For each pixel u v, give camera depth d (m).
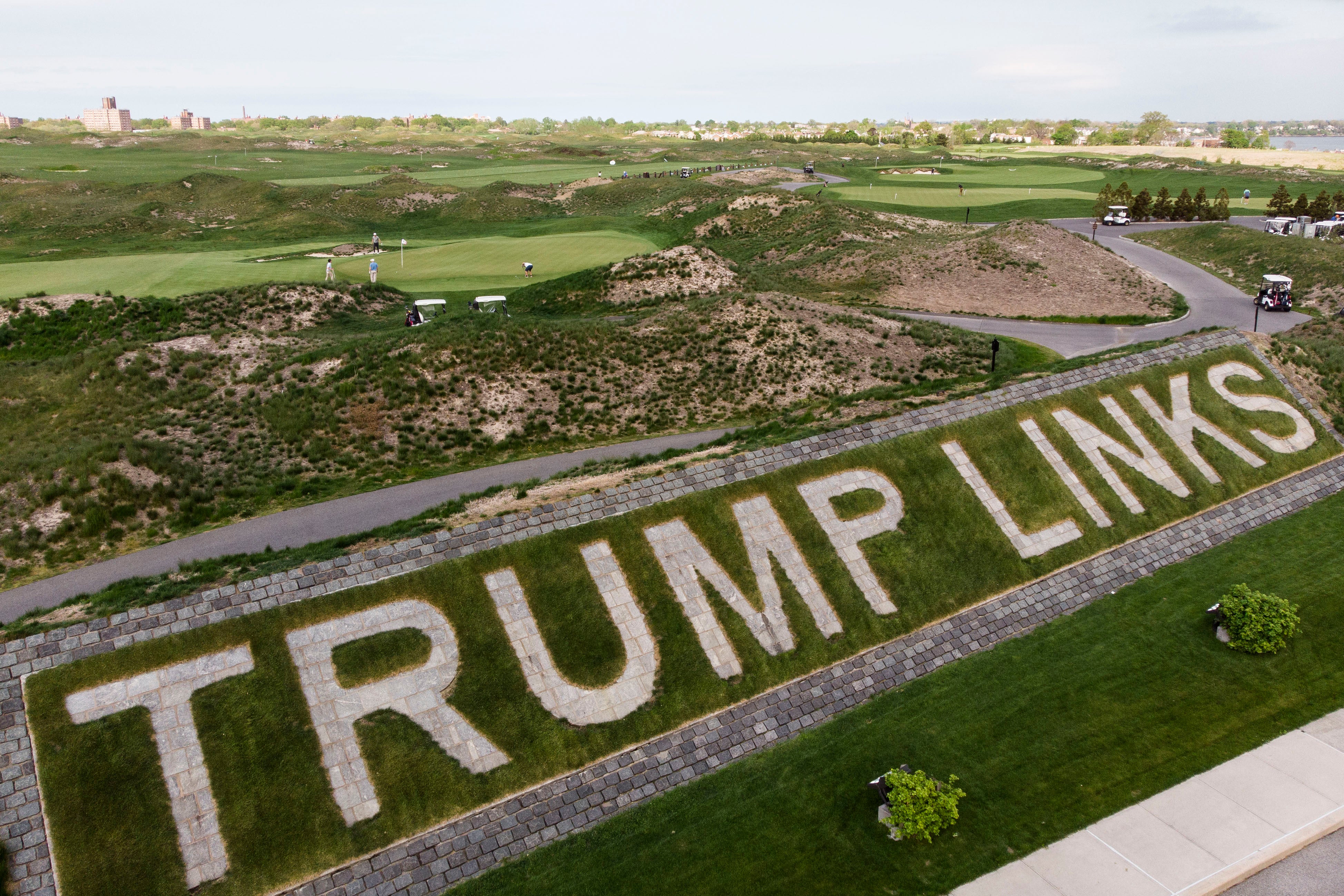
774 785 22.78
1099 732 24.22
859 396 39.22
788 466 31.34
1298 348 44.53
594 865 20.62
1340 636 27.80
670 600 26.92
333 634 23.86
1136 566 31.83
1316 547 32.81
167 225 102.44
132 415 40.97
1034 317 63.56
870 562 29.53
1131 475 35.16
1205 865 19.97
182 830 20.03
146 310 55.97
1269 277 64.31
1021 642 28.25
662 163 177.88
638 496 29.08
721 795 22.58
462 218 114.81
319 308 59.84
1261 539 33.62
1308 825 21.00
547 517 27.86
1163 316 62.84
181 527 32.78
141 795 20.25
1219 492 35.59
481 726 23.14
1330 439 39.62
